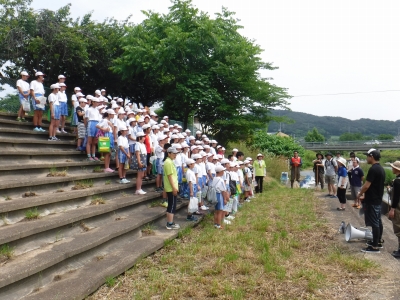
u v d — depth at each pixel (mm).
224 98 17000
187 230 7781
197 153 9844
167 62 16047
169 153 7734
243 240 7320
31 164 7781
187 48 15773
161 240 6844
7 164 7617
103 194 8203
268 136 30062
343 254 6715
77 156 10164
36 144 9523
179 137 10055
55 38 16266
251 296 4812
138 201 8453
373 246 6848
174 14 17094
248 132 18328
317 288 5098
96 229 6547
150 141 10672
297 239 7738
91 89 20969
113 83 20641
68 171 8891
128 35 18047
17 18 16438
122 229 6578
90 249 5688
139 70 17094
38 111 10766
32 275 4504
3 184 6352
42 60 17359
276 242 7305
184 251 6480
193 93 15938
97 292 4750
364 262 6105
